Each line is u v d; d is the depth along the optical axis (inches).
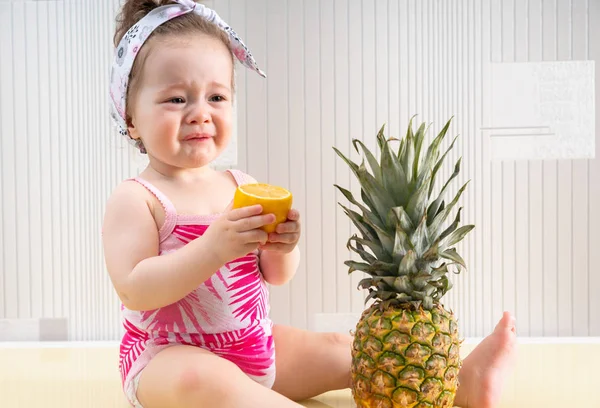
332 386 56.8
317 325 87.0
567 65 88.3
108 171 87.4
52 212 87.8
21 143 87.8
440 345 44.9
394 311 45.7
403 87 87.7
